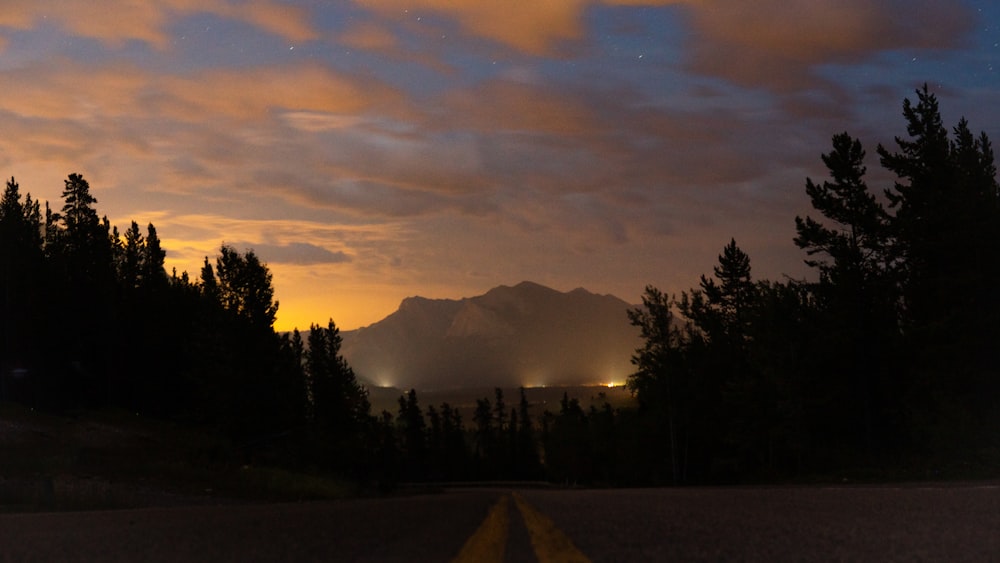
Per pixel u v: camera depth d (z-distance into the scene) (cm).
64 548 637
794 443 5169
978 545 551
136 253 7869
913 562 486
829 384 5016
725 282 7900
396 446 15338
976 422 3894
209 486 3062
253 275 5694
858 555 517
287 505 1498
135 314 7625
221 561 550
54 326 6812
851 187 4728
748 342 6900
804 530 664
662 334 7156
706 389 7269
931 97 4459
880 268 4797
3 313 6619
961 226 4347
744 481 5562
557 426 10456
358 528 772
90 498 2130
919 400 4516
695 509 942
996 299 4347
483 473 16562
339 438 6038
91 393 7175
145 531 772
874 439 4981
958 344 4259
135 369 7650
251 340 5547
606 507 1039
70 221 7250
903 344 4575
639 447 7644
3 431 4134
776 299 5525
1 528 853
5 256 6650
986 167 4550
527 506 1134
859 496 1116
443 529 751
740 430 6153
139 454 3906
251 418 5419
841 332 4716
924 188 4481
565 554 541
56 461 3097
